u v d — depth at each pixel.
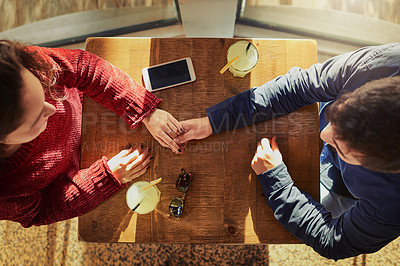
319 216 0.95
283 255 1.64
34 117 0.73
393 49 0.80
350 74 0.88
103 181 0.98
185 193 1.01
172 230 1.00
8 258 1.68
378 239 0.86
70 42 1.88
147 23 1.84
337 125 0.71
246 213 1.01
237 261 1.64
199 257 1.64
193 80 1.08
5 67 0.64
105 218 1.01
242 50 1.01
